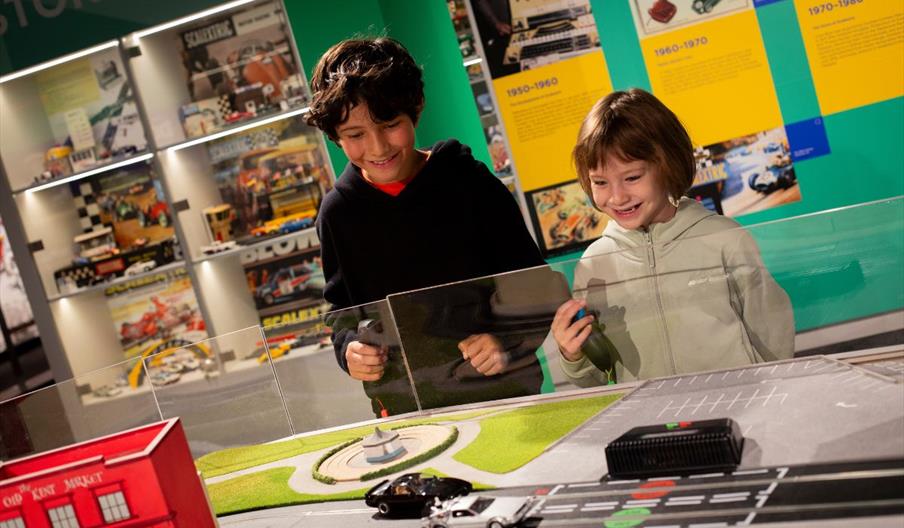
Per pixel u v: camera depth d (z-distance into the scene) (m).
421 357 2.02
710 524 1.15
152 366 2.33
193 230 5.04
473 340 1.95
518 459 1.58
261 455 2.15
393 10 4.88
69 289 5.11
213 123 4.85
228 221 5.00
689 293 1.70
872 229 1.54
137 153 4.93
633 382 1.79
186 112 4.86
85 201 5.09
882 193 4.30
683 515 1.19
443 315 1.97
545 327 1.86
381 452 1.80
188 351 2.30
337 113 2.19
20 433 2.38
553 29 4.39
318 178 4.90
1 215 5.07
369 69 2.17
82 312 5.18
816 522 1.07
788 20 4.22
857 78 4.23
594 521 1.26
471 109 4.96
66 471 1.44
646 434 1.38
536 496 1.39
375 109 2.17
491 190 2.53
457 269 2.48
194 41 4.80
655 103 2.08
